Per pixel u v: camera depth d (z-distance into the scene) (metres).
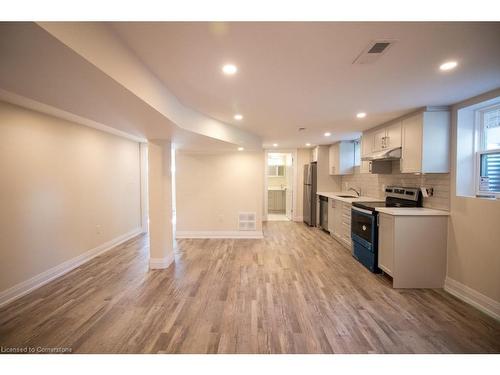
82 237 3.94
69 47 1.11
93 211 4.21
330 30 1.46
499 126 2.69
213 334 2.18
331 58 1.82
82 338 2.11
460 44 1.62
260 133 4.93
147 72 1.96
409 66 1.95
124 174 5.24
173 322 2.35
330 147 6.60
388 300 2.80
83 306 2.63
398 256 3.09
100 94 1.74
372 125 4.15
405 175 3.94
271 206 9.80
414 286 3.10
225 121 3.89
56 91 1.68
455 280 2.95
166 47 1.65
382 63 1.90
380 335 2.17
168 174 3.91
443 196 3.16
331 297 2.86
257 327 2.28
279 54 1.76
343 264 3.94
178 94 2.60
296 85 2.36
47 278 3.24
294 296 2.88
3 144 2.69
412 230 3.08
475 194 2.91
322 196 6.42
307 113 3.39
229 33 1.49
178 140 3.97
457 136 2.94
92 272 3.57
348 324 2.34
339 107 3.09
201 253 4.50
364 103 2.93
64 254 3.55
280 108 3.14
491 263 2.52
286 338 2.13
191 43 1.60
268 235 5.91
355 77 2.17
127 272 3.58
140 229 5.98
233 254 4.44
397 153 3.57
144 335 2.16
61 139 3.50
